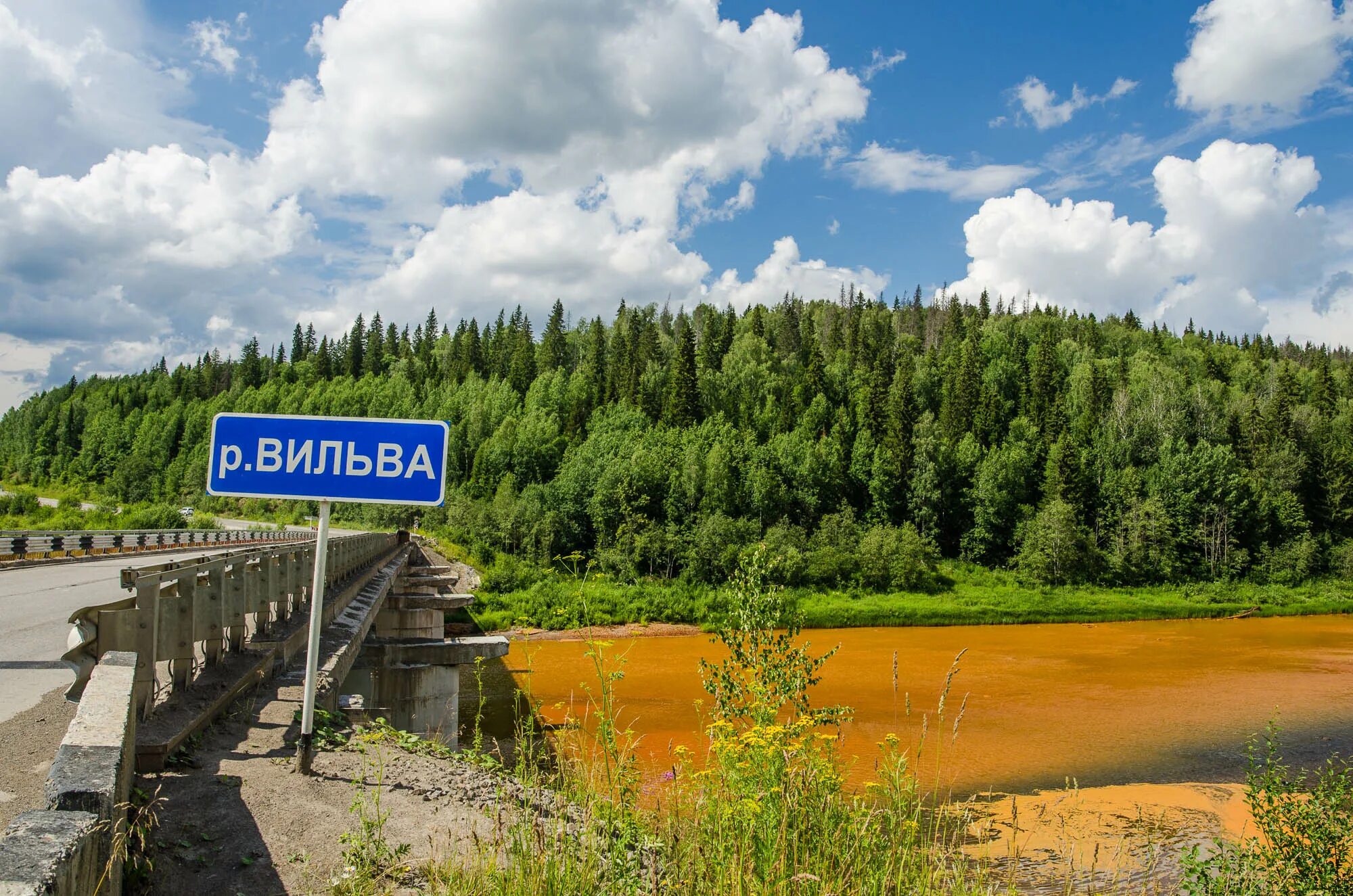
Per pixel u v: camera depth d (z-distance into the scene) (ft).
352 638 39.47
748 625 20.01
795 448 278.26
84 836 9.41
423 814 18.10
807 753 17.37
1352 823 23.70
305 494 18.11
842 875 14.99
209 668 26.02
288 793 18.15
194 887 14.01
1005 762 70.69
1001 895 17.24
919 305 628.28
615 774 18.70
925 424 290.97
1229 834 52.42
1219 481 241.14
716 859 15.14
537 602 155.02
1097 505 258.37
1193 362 431.02
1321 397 359.66
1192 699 99.09
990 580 226.38
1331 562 232.73
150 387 590.14
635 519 211.82
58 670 29.76
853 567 210.59
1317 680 112.27
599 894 14.08
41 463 505.66
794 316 519.60
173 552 124.47
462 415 394.11
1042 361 367.66
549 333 505.66
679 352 367.25
